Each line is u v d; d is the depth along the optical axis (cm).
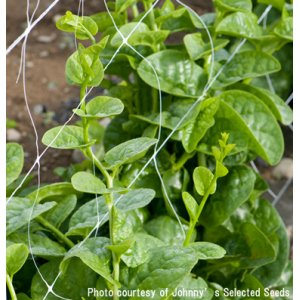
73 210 144
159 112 152
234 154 151
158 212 149
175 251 110
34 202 123
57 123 232
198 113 144
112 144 165
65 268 116
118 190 104
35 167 215
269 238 155
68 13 104
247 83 162
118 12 145
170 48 162
